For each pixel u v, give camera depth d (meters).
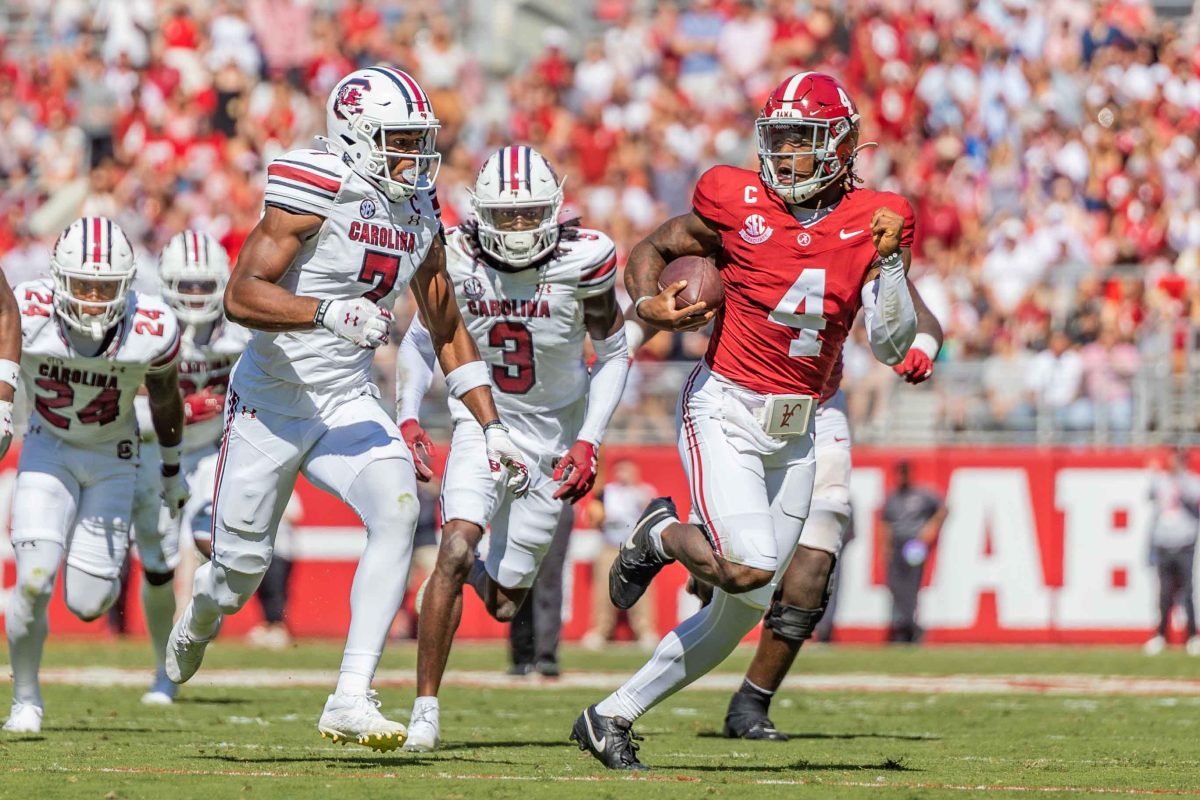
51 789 14.93
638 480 45.97
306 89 59.88
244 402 17.67
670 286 16.70
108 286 20.58
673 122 57.41
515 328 21.03
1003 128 54.97
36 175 59.16
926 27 57.62
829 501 21.86
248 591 18.28
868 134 56.22
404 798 14.47
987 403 45.91
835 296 17.06
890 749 20.50
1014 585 45.03
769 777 16.64
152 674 33.50
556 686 31.69
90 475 21.75
